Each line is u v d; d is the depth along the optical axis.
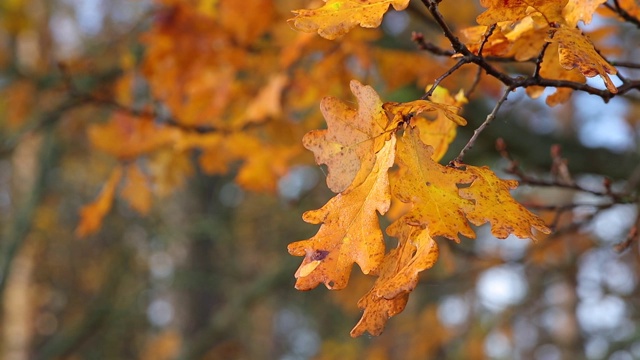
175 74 3.23
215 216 9.58
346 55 2.90
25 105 5.80
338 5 1.19
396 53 2.88
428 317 7.72
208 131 3.20
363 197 1.19
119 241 10.78
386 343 8.52
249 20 3.17
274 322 16.38
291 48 2.85
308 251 1.17
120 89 3.40
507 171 2.34
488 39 1.45
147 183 3.33
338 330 10.52
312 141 1.21
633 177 2.90
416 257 1.12
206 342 6.48
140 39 3.28
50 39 7.48
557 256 5.57
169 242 10.55
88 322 8.74
